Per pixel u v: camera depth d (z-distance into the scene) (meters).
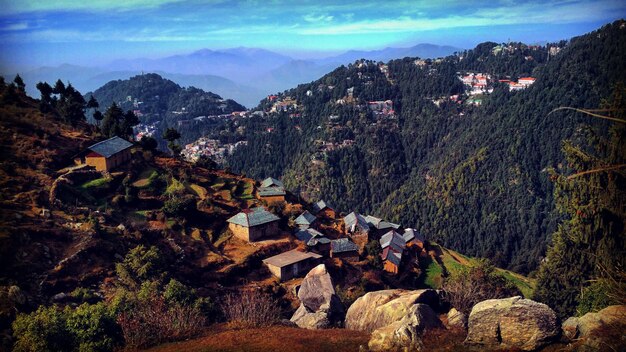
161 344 40.12
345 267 81.75
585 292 47.69
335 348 38.31
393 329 39.09
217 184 97.31
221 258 69.06
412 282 91.75
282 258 72.81
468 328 38.12
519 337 34.94
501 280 60.94
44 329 35.84
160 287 52.75
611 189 43.28
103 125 102.94
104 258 56.47
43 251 52.53
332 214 118.06
